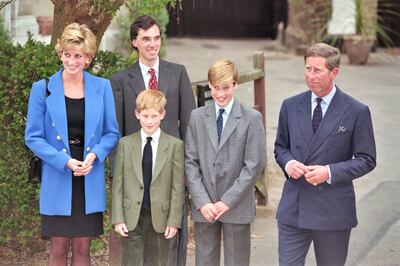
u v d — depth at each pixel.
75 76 6.11
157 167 6.12
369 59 23.23
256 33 30.23
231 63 6.02
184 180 6.30
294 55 24.53
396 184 10.59
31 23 13.19
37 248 7.77
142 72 6.71
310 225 5.88
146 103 5.96
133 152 6.15
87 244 6.39
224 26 30.34
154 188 6.13
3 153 7.31
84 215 6.16
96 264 7.77
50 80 6.10
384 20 26.03
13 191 7.36
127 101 6.65
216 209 6.04
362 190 10.35
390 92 17.70
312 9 24.25
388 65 22.19
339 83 18.84
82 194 6.15
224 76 5.92
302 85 18.69
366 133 5.80
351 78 19.70
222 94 5.98
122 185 6.19
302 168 5.77
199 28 30.42
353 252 7.96
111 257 7.43
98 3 7.13
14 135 7.27
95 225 6.21
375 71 21.00
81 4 7.22
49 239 6.43
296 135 5.93
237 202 6.06
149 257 6.39
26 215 7.45
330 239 5.97
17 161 7.32
